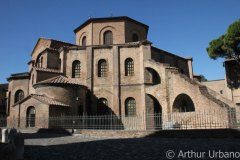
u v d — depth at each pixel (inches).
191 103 1269.7
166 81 1151.0
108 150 447.8
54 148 495.2
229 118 831.7
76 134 886.4
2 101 2085.4
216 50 1364.4
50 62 1375.5
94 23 1427.2
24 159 372.8
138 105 1245.7
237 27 1232.8
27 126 1105.4
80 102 1192.8
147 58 1273.4
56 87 1142.3
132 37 1449.3
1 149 249.4
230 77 1519.4
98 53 1333.7
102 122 1115.9
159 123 1082.1
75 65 1339.8
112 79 1295.5
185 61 1627.7
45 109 1055.6
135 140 627.5
